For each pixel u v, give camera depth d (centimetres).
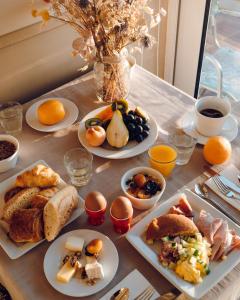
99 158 87
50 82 112
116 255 67
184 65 138
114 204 68
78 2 79
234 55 133
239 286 67
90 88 106
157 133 89
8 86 104
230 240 67
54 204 69
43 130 93
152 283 64
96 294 63
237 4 121
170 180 81
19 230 68
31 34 98
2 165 83
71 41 108
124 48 91
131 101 101
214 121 85
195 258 63
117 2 79
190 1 120
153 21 91
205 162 85
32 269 67
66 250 68
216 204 75
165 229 68
